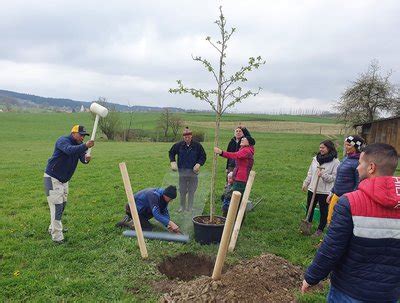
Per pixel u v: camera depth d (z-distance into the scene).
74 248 6.52
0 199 10.31
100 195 10.92
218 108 6.80
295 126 57.00
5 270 5.67
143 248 6.08
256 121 64.50
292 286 5.03
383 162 2.70
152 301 4.76
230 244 6.46
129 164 17.94
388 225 2.64
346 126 30.52
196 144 8.70
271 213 8.95
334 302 2.98
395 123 21.67
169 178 7.81
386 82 28.77
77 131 6.61
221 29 6.47
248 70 6.51
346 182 6.18
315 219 8.33
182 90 6.71
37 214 8.62
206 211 9.11
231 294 4.40
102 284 5.21
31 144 32.19
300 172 15.62
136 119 63.00
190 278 5.75
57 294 4.97
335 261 2.81
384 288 2.71
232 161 9.56
